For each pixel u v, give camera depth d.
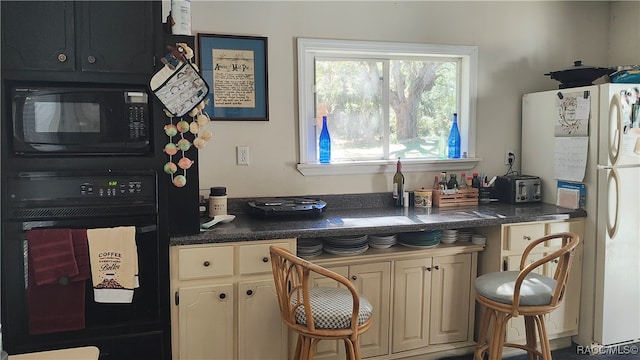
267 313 2.30
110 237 2.01
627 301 2.84
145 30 2.08
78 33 2.00
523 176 3.20
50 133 1.99
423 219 2.60
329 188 2.96
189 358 2.23
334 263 2.48
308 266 1.80
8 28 1.93
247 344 2.29
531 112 3.21
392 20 2.98
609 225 2.73
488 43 3.21
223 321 2.25
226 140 2.74
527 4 3.28
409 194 3.04
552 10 3.33
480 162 3.26
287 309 1.96
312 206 2.61
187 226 2.22
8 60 1.93
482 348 2.43
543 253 2.76
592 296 2.82
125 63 2.07
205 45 2.66
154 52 2.10
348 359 1.95
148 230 2.10
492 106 3.25
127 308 2.12
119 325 2.12
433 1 3.06
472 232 2.85
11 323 2.00
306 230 2.31
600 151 2.73
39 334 2.02
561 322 2.84
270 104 2.80
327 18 2.86
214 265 2.21
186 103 2.13
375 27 2.95
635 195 2.78
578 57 3.42
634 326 2.88
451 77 3.23
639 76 2.78
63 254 1.96
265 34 2.76
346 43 2.89
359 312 1.96
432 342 2.71
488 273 2.64
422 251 2.62
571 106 2.88
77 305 2.03
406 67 3.13
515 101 3.30
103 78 2.05
